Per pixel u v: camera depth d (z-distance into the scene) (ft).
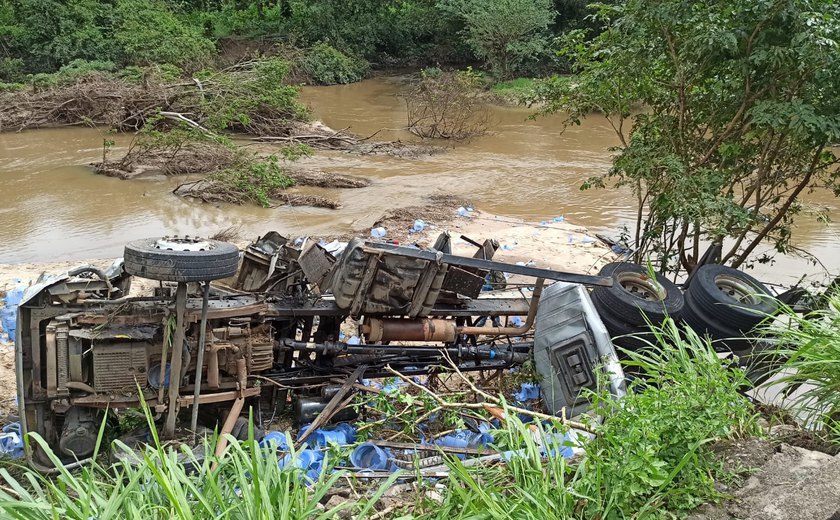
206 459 12.11
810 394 15.08
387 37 142.31
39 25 101.60
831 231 43.70
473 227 44.39
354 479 14.78
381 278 18.56
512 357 20.52
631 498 12.07
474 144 76.59
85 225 45.03
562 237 41.91
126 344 16.74
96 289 17.44
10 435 18.10
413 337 19.48
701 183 26.89
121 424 18.20
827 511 11.09
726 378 14.10
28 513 10.55
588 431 13.93
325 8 134.51
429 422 18.89
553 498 11.98
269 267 19.93
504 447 15.03
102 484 12.14
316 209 49.83
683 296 20.94
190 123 63.16
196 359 17.42
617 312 19.57
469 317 21.61
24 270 33.91
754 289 20.59
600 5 30.32
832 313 17.26
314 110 97.04
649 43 27.96
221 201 50.96
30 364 16.81
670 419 12.94
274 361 19.57
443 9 129.70
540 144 77.05
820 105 25.80
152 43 95.71
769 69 26.05
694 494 12.07
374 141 76.48
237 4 144.66
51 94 77.77
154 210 48.75
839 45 24.22
